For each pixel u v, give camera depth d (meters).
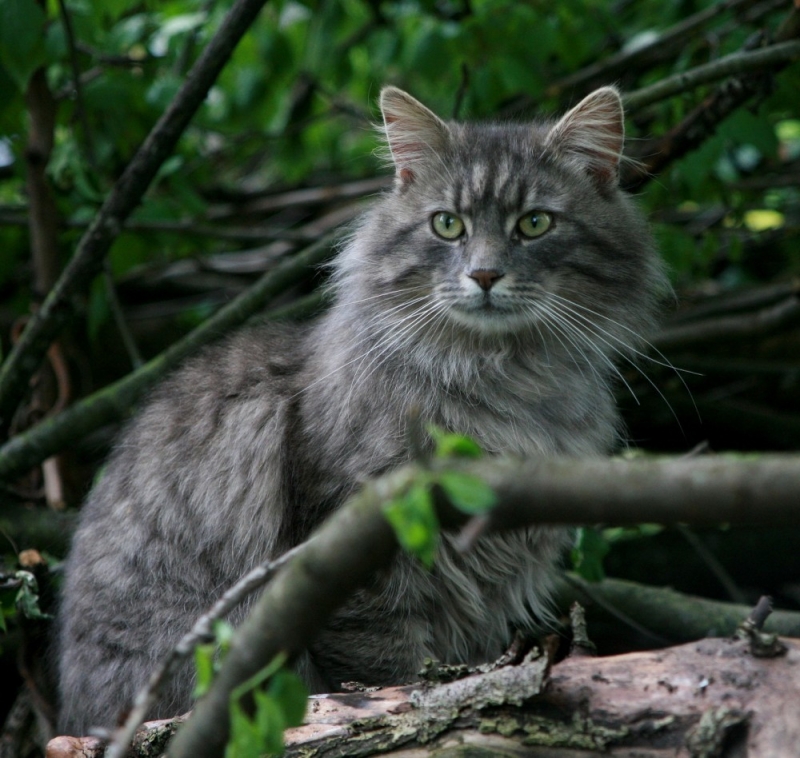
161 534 4.86
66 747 3.60
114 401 6.02
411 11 7.91
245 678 2.46
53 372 7.41
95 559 4.96
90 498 5.38
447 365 4.70
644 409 7.88
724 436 8.13
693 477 2.07
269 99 8.95
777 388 8.47
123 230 6.78
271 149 9.99
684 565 7.34
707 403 7.87
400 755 3.12
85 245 5.80
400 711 3.27
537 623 5.84
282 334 5.46
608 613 5.89
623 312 4.95
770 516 2.05
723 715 2.85
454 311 4.62
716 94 6.22
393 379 4.67
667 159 6.38
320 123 10.15
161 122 5.60
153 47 7.76
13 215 7.59
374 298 4.82
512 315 4.59
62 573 5.67
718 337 7.45
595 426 4.99
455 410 4.66
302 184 9.72
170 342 8.87
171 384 5.38
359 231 5.13
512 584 4.92
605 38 8.07
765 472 2.03
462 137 5.01
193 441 4.99
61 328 5.99
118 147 7.45
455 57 7.09
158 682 2.54
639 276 5.01
